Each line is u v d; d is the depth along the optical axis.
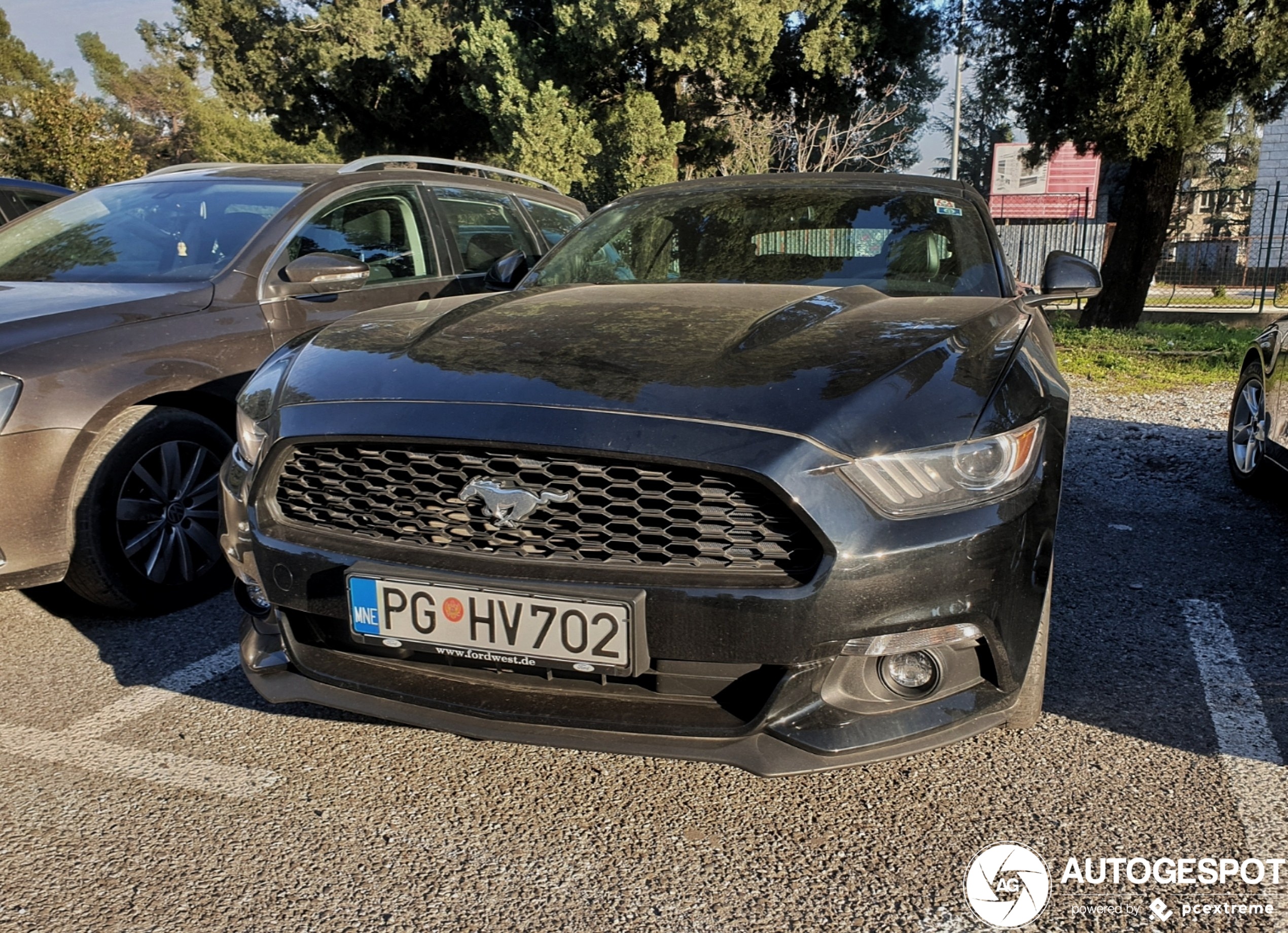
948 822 2.24
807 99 20.56
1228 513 4.57
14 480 2.95
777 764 1.89
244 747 2.59
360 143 24.06
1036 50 11.66
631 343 2.25
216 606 3.52
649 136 18.20
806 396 1.96
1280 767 2.42
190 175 4.58
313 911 1.96
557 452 1.93
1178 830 2.18
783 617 1.84
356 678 2.15
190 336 3.44
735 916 1.95
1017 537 1.98
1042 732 2.61
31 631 3.33
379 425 2.07
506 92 17.86
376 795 2.38
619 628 1.88
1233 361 8.95
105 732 2.66
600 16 16.72
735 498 1.88
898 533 1.87
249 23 22.45
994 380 2.14
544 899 2.00
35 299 3.39
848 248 3.29
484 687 2.07
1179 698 2.79
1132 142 10.53
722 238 3.42
